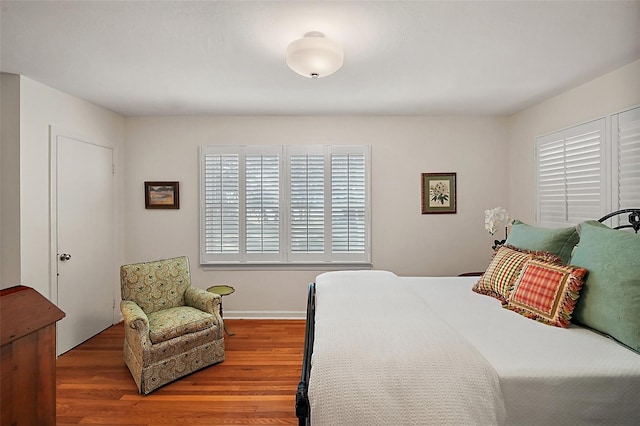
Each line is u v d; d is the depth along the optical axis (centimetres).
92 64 227
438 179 366
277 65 229
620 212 214
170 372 231
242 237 364
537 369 120
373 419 106
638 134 219
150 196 364
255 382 234
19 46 201
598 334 150
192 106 327
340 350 122
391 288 207
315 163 363
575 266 167
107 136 338
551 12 166
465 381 113
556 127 296
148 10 163
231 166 364
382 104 322
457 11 165
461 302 202
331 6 161
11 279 245
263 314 367
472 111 347
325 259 365
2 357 60
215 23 176
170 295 282
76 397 217
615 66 232
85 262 309
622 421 118
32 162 255
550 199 303
